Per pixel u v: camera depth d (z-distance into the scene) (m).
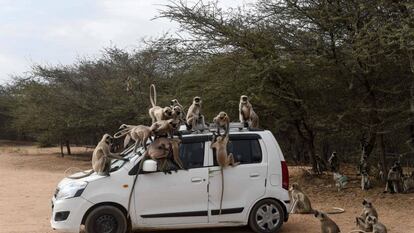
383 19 13.29
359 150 17.81
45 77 30.67
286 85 14.59
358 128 14.91
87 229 8.34
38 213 11.98
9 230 9.91
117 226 8.43
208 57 15.73
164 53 17.00
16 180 19.86
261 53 14.43
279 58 13.80
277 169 9.12
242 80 14.39
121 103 27.06
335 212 11.45
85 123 27.62
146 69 26.11
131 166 8.58
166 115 8.73
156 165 8.44
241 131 9.24
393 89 13.55
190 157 8.82
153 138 8.70
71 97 28.39
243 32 14.54
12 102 40.34
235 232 9.36
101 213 8.39
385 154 15.30
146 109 24.72
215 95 14.78
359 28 13.73
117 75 28.36
